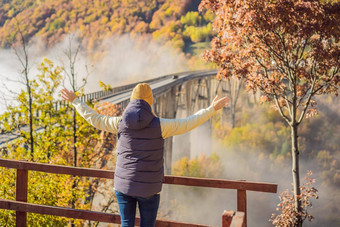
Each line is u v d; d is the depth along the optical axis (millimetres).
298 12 11406
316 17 11695
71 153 19938
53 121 18703
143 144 2434
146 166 2436
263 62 13969
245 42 13414
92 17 86312
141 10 87938
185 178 3295
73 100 2838
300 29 11859
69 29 84000
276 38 12508
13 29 82250
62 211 3508
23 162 3539
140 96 2490
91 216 3453
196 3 87500
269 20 11695
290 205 11766
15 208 3586
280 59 12641
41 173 15344
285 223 11367
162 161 2529
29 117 18531
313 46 12422
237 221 1694
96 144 20938
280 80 13359
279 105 13055
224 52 13414
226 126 76812
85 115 2752
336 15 11961
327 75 13062
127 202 2533
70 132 18594
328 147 72875
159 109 61438
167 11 87750
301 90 13430
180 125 2455
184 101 72000
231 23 12586
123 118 2463
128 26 86750
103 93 58281
